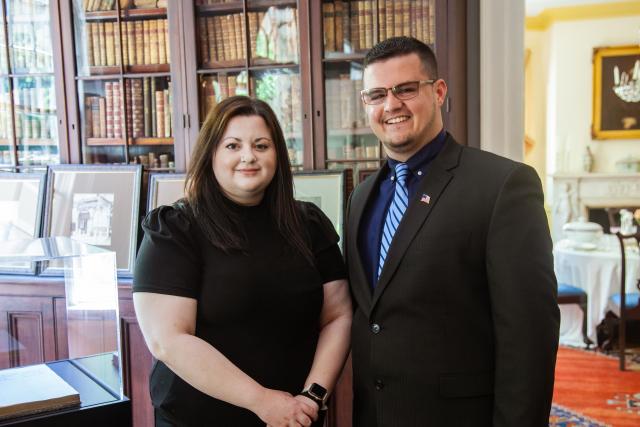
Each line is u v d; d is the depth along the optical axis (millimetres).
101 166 2688
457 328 1307
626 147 6629
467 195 1317
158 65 2711
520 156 2561
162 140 2738
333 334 1492
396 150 1428
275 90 2633
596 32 6570
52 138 2832
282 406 1283
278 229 1452
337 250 1580
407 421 1332
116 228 2629
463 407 1300
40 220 2699
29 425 1203
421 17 2494
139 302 1333
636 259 4238
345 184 2521
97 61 2748
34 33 2789
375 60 1402
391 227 1424
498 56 2510
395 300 1342
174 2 2635
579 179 6566
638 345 4574
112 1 2719
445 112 2475
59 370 1371
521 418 1200
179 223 1385
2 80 2836
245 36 2619
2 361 1382
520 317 1213
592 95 6664
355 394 1487
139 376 2488
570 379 3840
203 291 1360
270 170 1402
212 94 2678
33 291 1378
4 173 2799
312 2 2539
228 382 1271
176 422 1371
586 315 4551
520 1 2488
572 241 4777
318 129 2592
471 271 1303
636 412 3264
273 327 1399
